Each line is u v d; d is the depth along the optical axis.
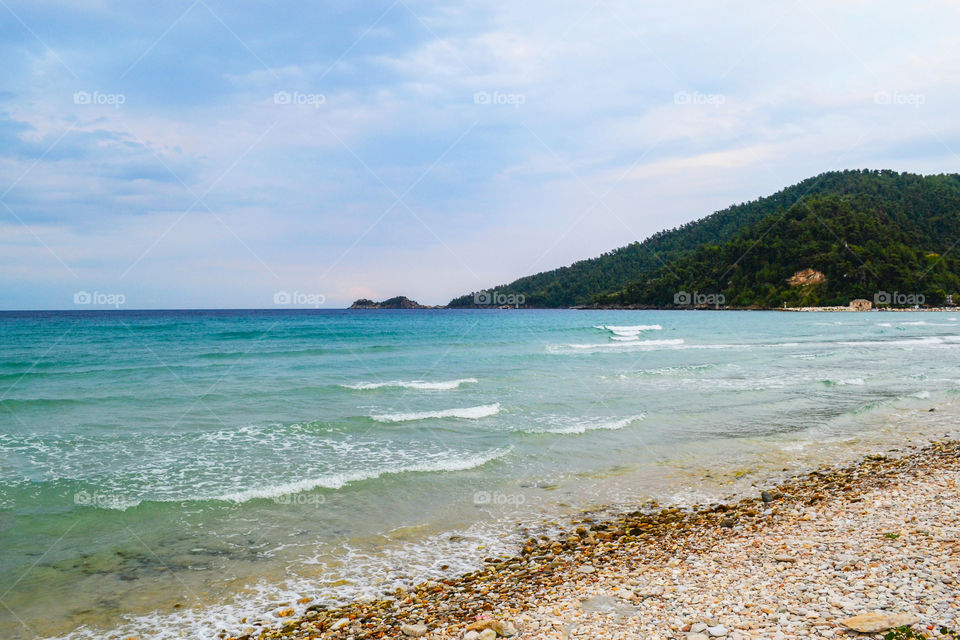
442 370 27.95
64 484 10.88
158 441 14.16
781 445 14.38
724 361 32.41
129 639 6.16
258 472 11.83
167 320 91.94
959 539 7.39
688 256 191.12
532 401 19.67
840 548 7.49
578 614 6.13
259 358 33.19
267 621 6.50
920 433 15.65
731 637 5.26
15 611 6.69
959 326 75.56
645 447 14.09
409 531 9.16
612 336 55.16
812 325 80.75
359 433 15.18
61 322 78.56
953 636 4.81
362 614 6.57
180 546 8.48
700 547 8.11
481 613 6.37
